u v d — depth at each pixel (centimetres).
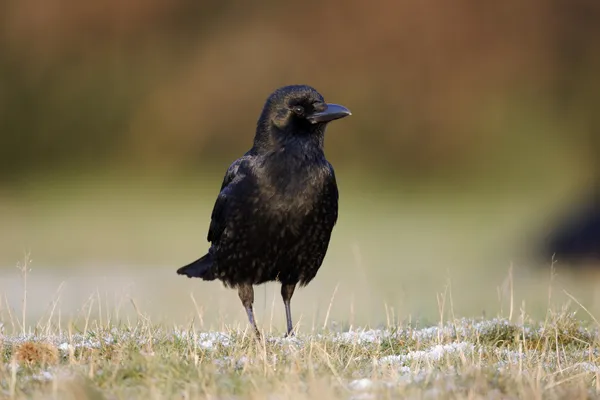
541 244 1781
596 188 1803
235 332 666
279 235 707
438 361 579
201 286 1386
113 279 1519
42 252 1884
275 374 523
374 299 1259
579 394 493
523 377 519
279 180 702
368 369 557
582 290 1280
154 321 845
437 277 1541
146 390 486
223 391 489
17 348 580
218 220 736
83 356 578
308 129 714
